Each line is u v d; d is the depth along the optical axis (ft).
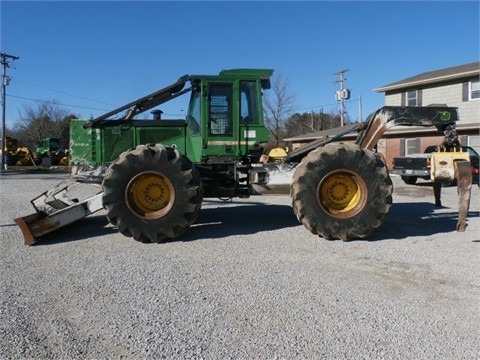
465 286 14.64
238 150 23.80
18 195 45.06
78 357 10.21
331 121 166.61
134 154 20.63
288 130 163.12
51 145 153.28
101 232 23.25
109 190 20.40
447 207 31.96
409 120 23.44
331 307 12.89
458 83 72.28
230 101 23.76
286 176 23.54
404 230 23.40
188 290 14.30
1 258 18.44
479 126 66.64
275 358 10.09
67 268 16.89
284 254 18.58
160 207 21.01
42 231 20.94
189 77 23.43
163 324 11.82
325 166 20.81
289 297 13.65
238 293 13.99
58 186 25.00
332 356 10.16
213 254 18.63
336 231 20.77
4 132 124.98
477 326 11.66
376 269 16.49
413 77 82.69
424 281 15.12
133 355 10.28
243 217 27.35
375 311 12.60
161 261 17.67
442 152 23.34
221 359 10.07
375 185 20.85
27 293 14.17
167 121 25.20
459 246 19.90
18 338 11.10
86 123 24.44
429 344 10.71
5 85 124.88
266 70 23.90
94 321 12.05
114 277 15.70
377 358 10.07
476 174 51.13
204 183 23.73
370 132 23.67
